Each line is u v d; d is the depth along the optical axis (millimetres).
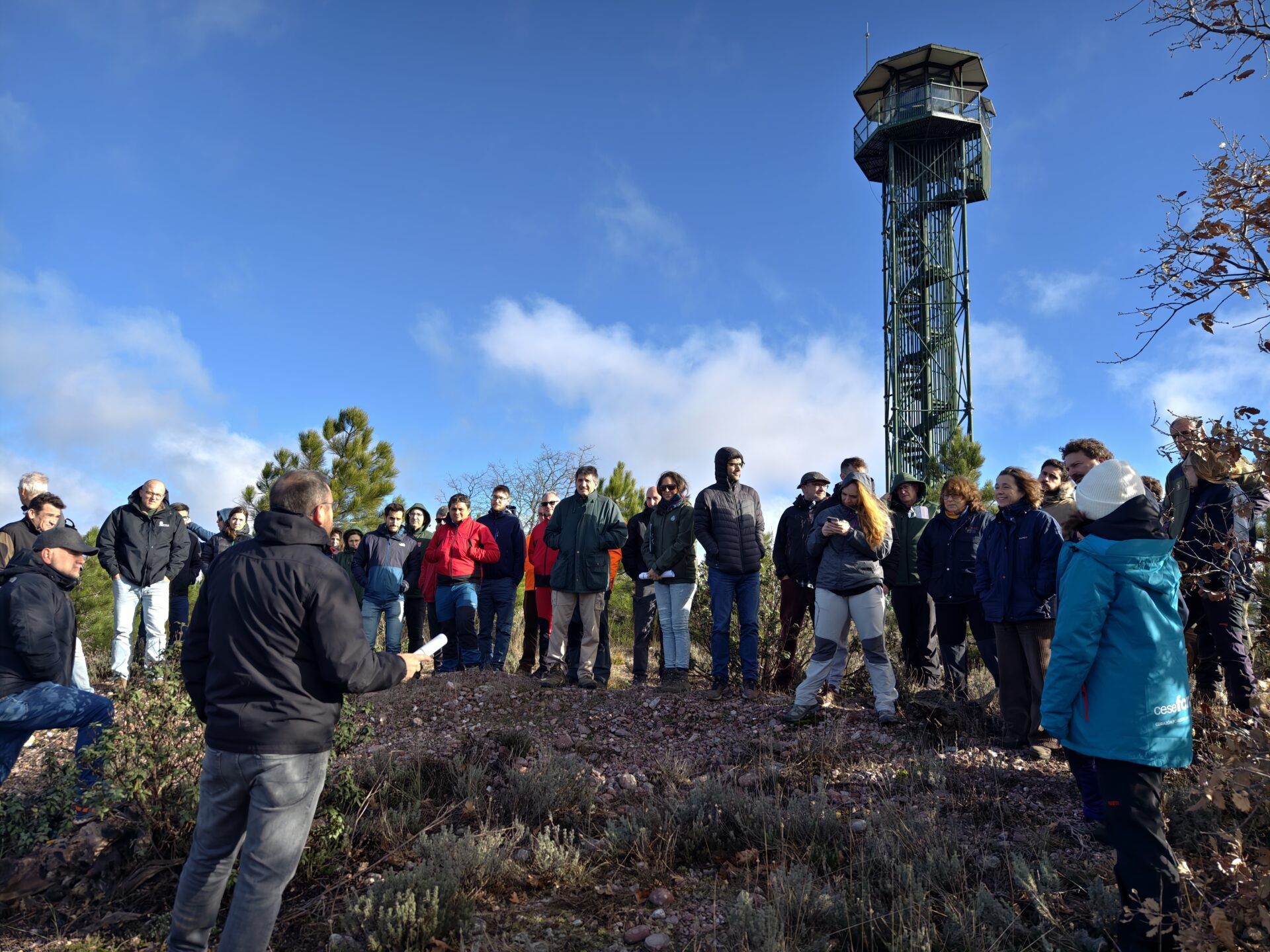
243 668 2791
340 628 2832
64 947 3516
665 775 5258
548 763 5180
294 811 2787
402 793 4922
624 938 3428
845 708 6359
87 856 4016
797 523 7289
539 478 18750
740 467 6984
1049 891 3488
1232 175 3055
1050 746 5301
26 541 6848
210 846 2840
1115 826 2941
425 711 6848
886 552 5969
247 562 2879
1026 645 5273
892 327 28984
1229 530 3729
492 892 3875
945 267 28453
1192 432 3156
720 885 3883
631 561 8023
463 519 8648
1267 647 3502
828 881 3773
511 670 9773
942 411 27469
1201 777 2881
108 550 7816
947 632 6371
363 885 3902
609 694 7188
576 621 8523
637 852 4211
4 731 4391
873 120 30516
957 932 3172
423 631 10438
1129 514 3107
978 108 29531
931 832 4004
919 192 29188
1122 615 3047
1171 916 2637
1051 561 5062
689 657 7992
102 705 4586
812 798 4688
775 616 7973
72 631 4801
